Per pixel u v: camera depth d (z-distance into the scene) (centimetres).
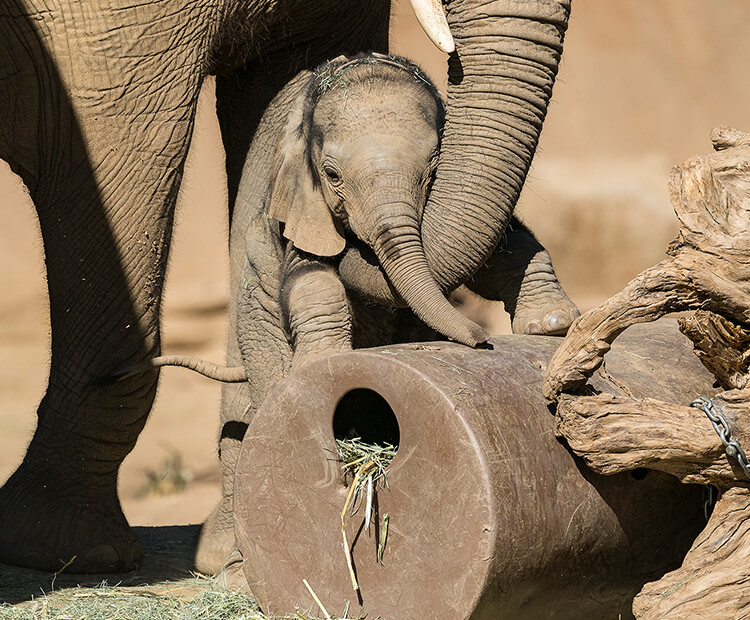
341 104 852
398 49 4128
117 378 1073
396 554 709
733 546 716
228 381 1020
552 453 718
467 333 768
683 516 782
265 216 995
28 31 1020
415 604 702
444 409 690
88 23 1013
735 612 701
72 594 963
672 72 4416
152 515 1853
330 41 1184
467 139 838
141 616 862
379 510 715
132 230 1056
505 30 836
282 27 1138
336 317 872
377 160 823
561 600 733
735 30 4456
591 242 3606
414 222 813
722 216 712
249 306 1001
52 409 1115
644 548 765
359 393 812
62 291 1091
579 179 3816
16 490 1122
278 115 1164
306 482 746
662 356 841
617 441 704
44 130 1046
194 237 4216
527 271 888
